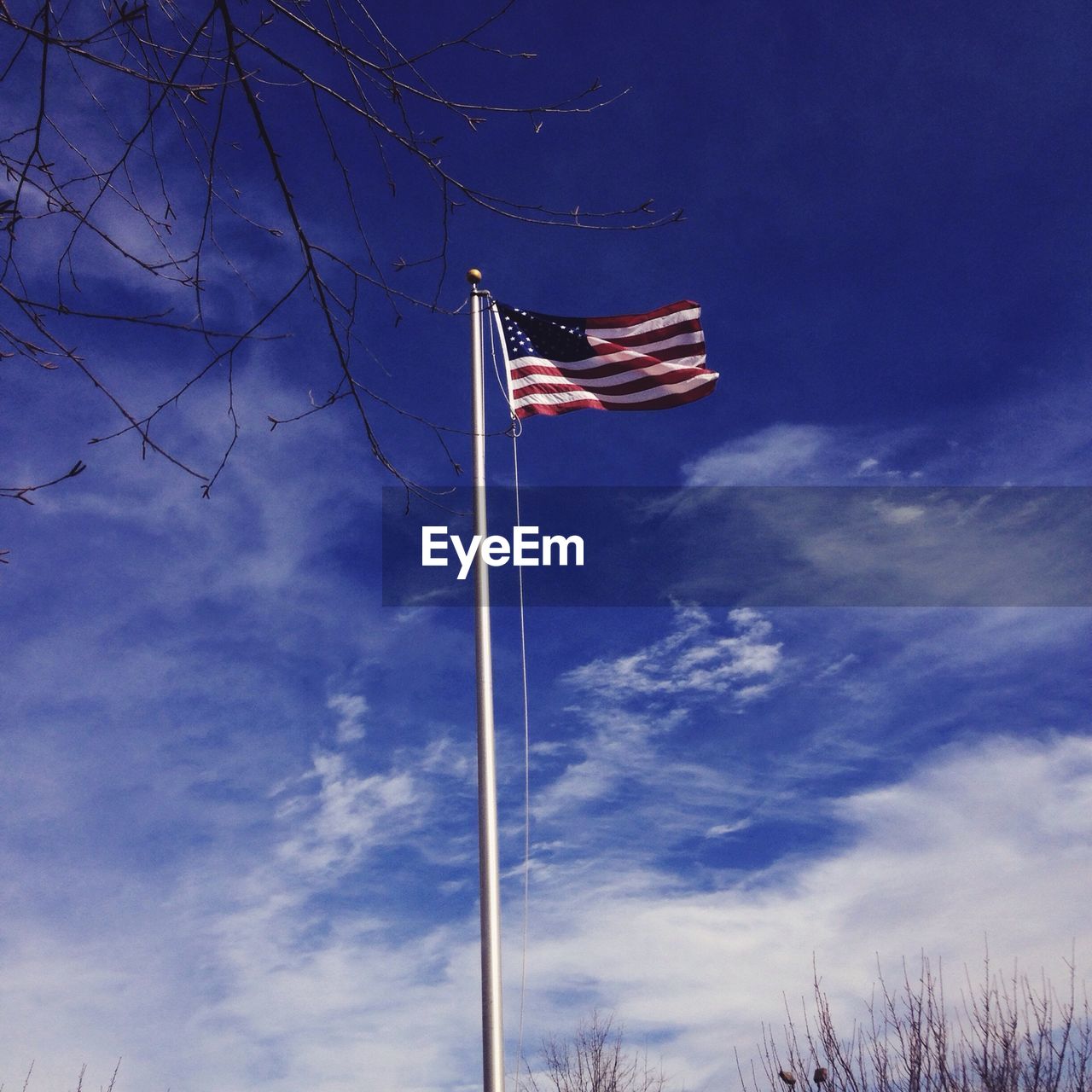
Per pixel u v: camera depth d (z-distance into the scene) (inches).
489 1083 346.6
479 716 399.2
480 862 378.0
